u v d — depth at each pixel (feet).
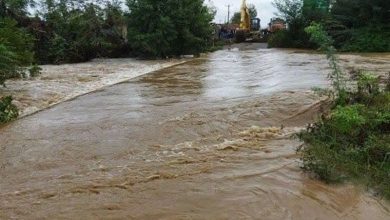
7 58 37.76
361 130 19.42
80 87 40.32
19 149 21.20
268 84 37.09
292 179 16.31
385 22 92.99
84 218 13.98
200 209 14.33
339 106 21.43
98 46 72.43
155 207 14.53
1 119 27.14
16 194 15.89
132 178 16.92
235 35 140.56
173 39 74.49
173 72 50.78
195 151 19.90
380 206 14.75
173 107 29.04
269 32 139.54
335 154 17.75
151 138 22.08
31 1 69.46
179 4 74.13
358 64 52.70
